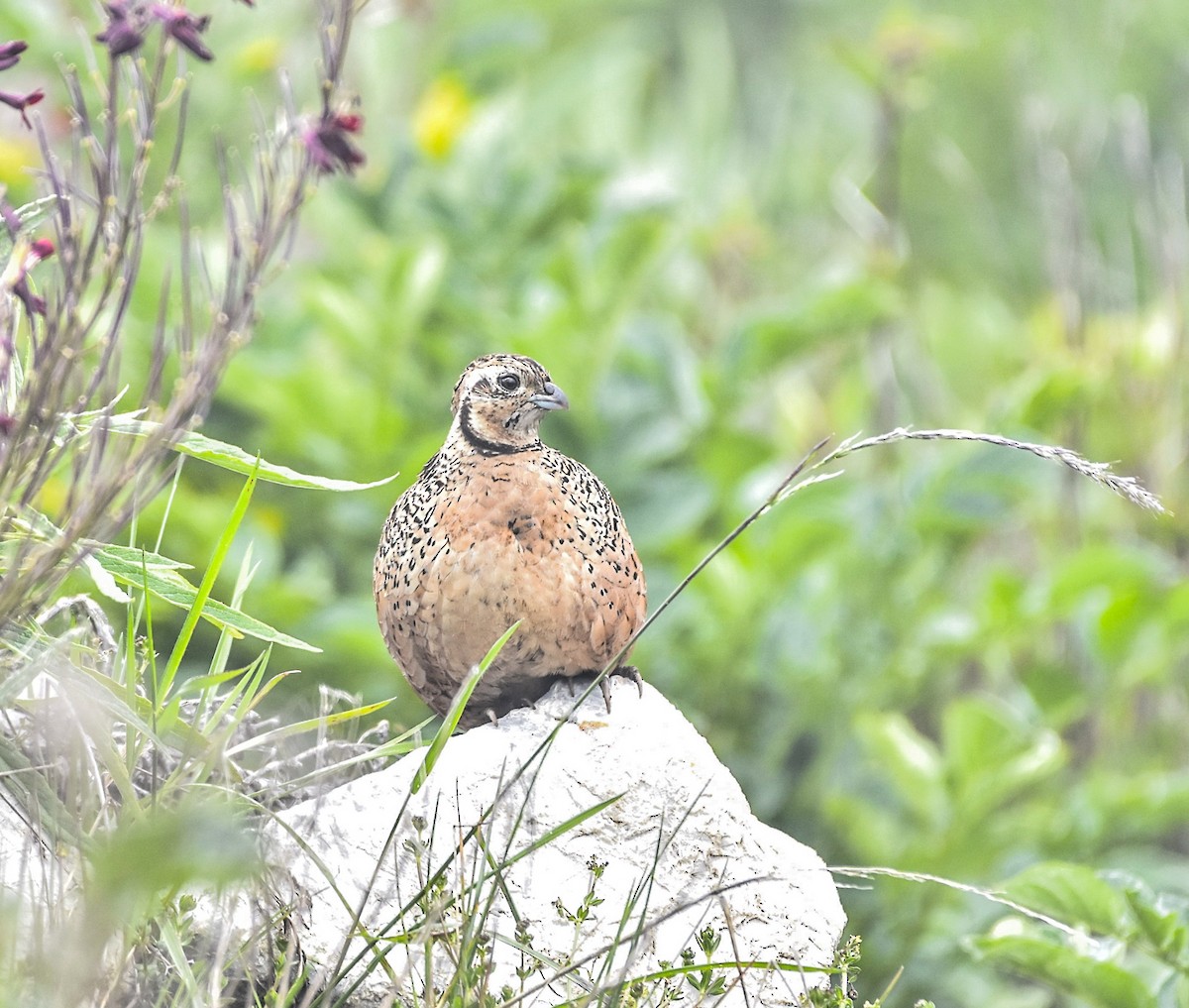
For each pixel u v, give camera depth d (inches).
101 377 203.9
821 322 459.8
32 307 201.0
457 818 239.0
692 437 472.7
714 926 241.1
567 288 449.1
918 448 589.0
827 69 819.4
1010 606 423.8
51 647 205.2
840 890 406.6
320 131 200.4
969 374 670.5
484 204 503.5
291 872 225.8
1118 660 435.5
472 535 262.4
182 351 201.5
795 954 241.9
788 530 417.7
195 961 210.4
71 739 215.2
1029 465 427.2
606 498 278.2
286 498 450.6
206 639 394.3
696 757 256.7
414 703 401.7
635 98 804.6
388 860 236.1
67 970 170.7
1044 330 601.3
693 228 613.9
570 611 263.3
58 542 199.6
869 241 587.8
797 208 793.6
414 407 466.0
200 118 482.0
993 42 768.3
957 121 761.6
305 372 427.2
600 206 467.2
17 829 221.3
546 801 246.1
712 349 585.0
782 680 428.1
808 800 432.1
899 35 549.3
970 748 408.2
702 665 432.1
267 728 269.9
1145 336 558.6
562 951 233.1
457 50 580.7
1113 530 555.2
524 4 703.1
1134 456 553.6
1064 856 414.3
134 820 210.8
